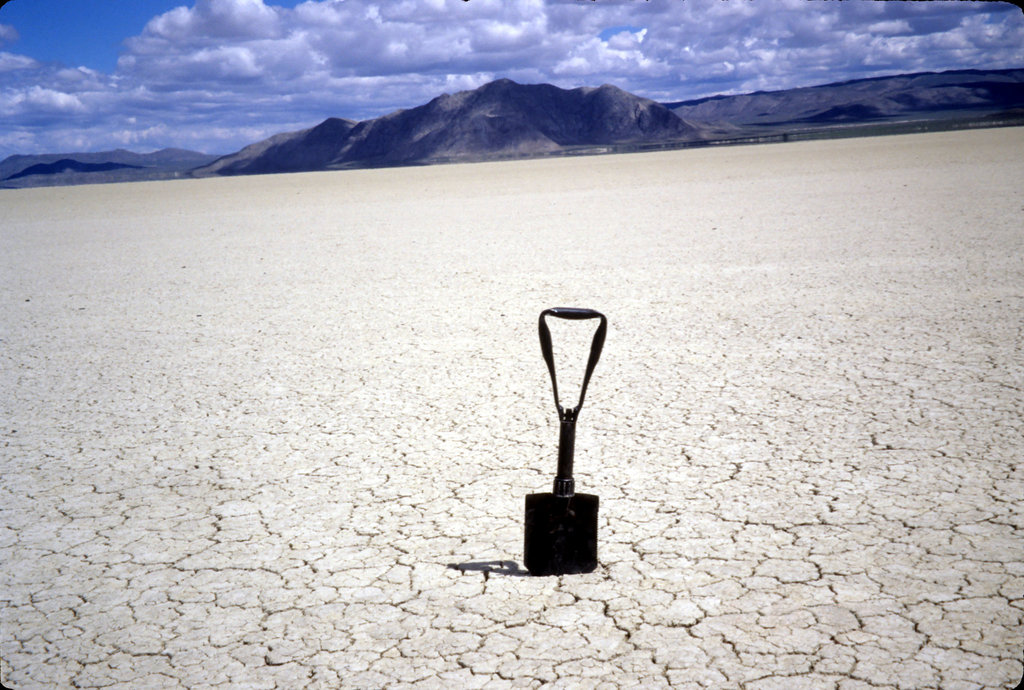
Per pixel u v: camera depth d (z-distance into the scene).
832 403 4.68
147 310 8.87
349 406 5.09
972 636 2.41
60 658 2.52
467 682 2.30
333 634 2.59
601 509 3.44
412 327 7.32
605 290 8.60
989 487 3.46
